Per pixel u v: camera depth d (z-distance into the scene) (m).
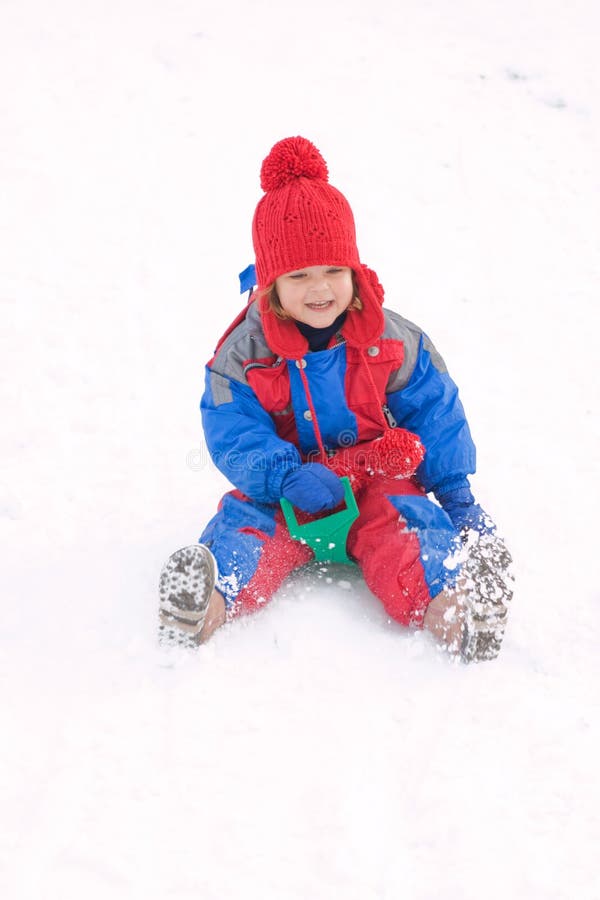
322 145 5.16
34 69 5.52
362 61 5.86
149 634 2.40
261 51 5.89
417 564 2.35
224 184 4.86
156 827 1.91
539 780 2.03
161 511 2.98
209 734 2.12
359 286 2.51
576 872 1.85
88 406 3.47
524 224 4.73
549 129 5.39
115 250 4.38
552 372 3.78
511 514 2.96
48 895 1.79
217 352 2.61
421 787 2.00
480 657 2.31
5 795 1.98
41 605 2.54
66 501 3.01
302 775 2.02
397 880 1.82
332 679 2.26
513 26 6.25
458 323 4.06
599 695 2.25
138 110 5.32
